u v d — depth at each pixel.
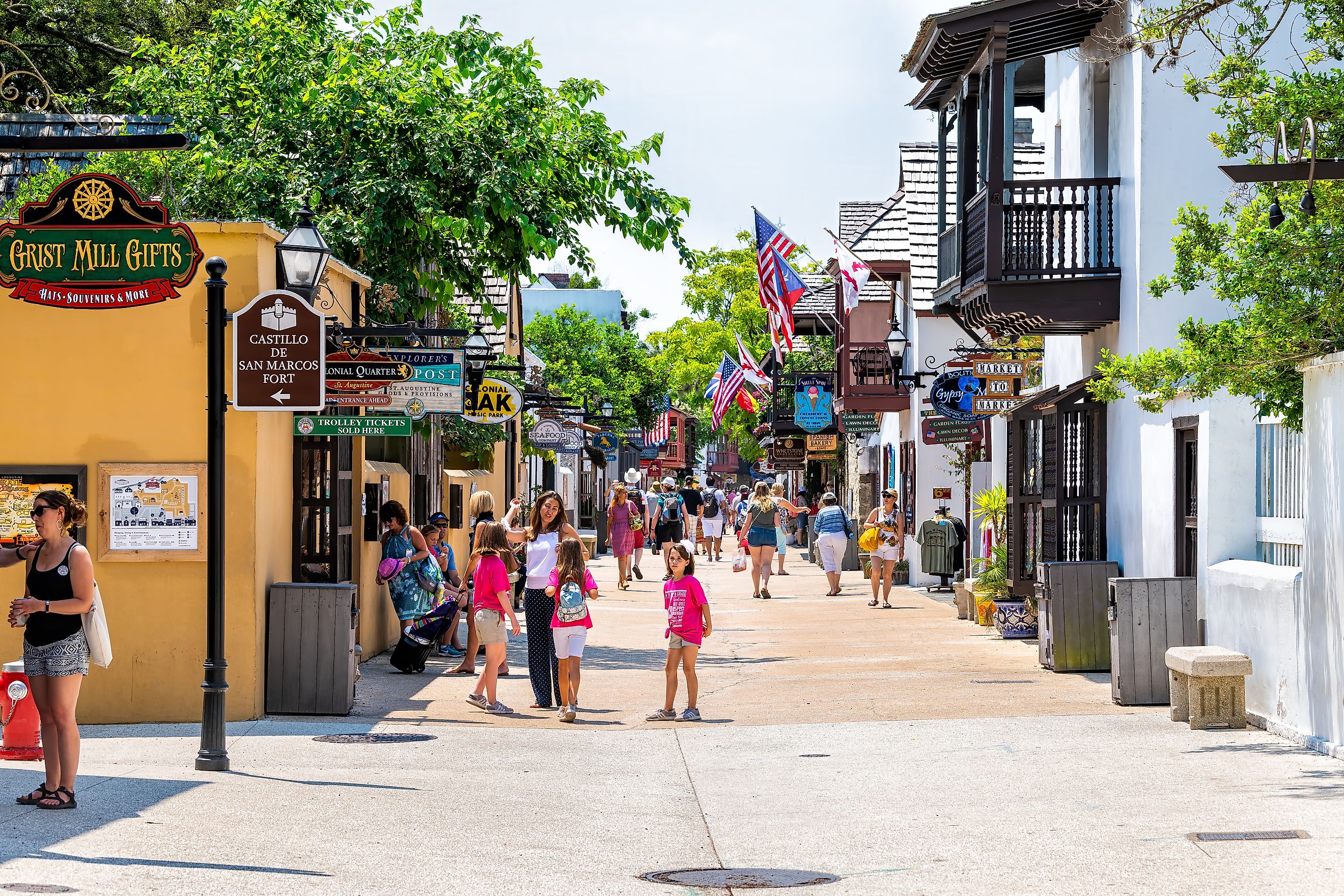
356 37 19.78
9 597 12.47
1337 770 9.39
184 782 9.34
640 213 19.39
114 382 12.55
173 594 12.45
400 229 18.39
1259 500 12.59
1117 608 12.91
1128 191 15.71
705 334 58.09
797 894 6.60
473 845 7.75
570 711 12.72
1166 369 11.07
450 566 17.70
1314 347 10.37
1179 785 9.05
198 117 18.86
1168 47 14.09
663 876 7.07
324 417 13.53
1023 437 18.55
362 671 16.09
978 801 8.80
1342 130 10.16
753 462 62.09
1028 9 16.02
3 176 17.95
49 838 7.45
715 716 13.01
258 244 12.46
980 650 17.52
